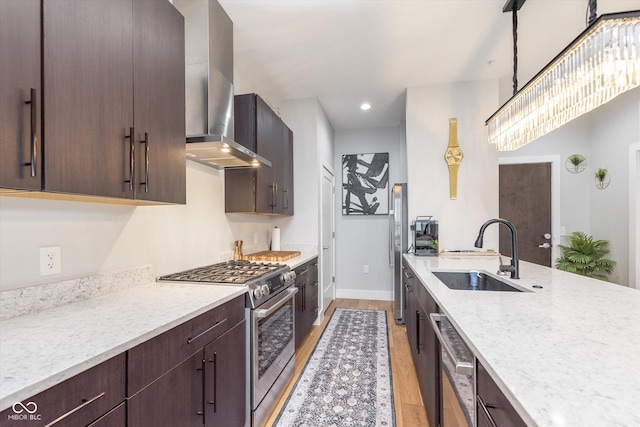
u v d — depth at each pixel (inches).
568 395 22.9
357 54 107.2
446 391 50.6
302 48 103.3
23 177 33.3
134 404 37.0
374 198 188.5
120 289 62.6
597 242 142.1
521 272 82.0
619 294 56.4
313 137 145.6
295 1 80.8
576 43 58.9
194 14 78.5
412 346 99.7
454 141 129.0
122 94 47.1
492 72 121.1
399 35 96.2
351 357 106.2
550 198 163.8
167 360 43.0
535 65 115.1
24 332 38.2
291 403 80.0
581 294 56.3
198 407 50.0
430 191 131.0
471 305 49.0
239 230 116.3
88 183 40.9
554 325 39.1
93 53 42.3
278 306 81.5
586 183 159.0
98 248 58.7
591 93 65.1
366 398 81.8
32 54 34.5
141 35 51.6
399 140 186.9
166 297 57.0
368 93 140.3
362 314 156.1
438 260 108.4
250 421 67.6
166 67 57.9
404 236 145.1
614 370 26.9
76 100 39.5
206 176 95.1
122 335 37.3
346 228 192.7
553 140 163.3
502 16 87.4
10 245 44.6
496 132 99.4
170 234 78.8
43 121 35.4
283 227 147.6
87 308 49.4
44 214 49.1
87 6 41.5
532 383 24.7
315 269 136.5
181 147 61.7
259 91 136.7
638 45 53.4
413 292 95.4
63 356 31.2
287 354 89.4
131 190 48.4
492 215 126.6
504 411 27.1
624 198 133.6
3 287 43.8
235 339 62.7
